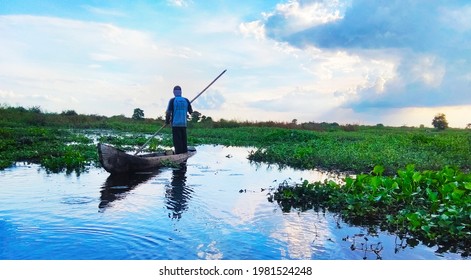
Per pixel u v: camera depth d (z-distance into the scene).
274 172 9.69
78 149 12.99
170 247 4.20
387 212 5.63
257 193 6.97
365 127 35.91
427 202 5.82
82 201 6.06
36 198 6.24
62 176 8.37
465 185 5.86
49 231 4.62
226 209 5.76
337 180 8.47
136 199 6.25
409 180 6.36
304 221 5.25
